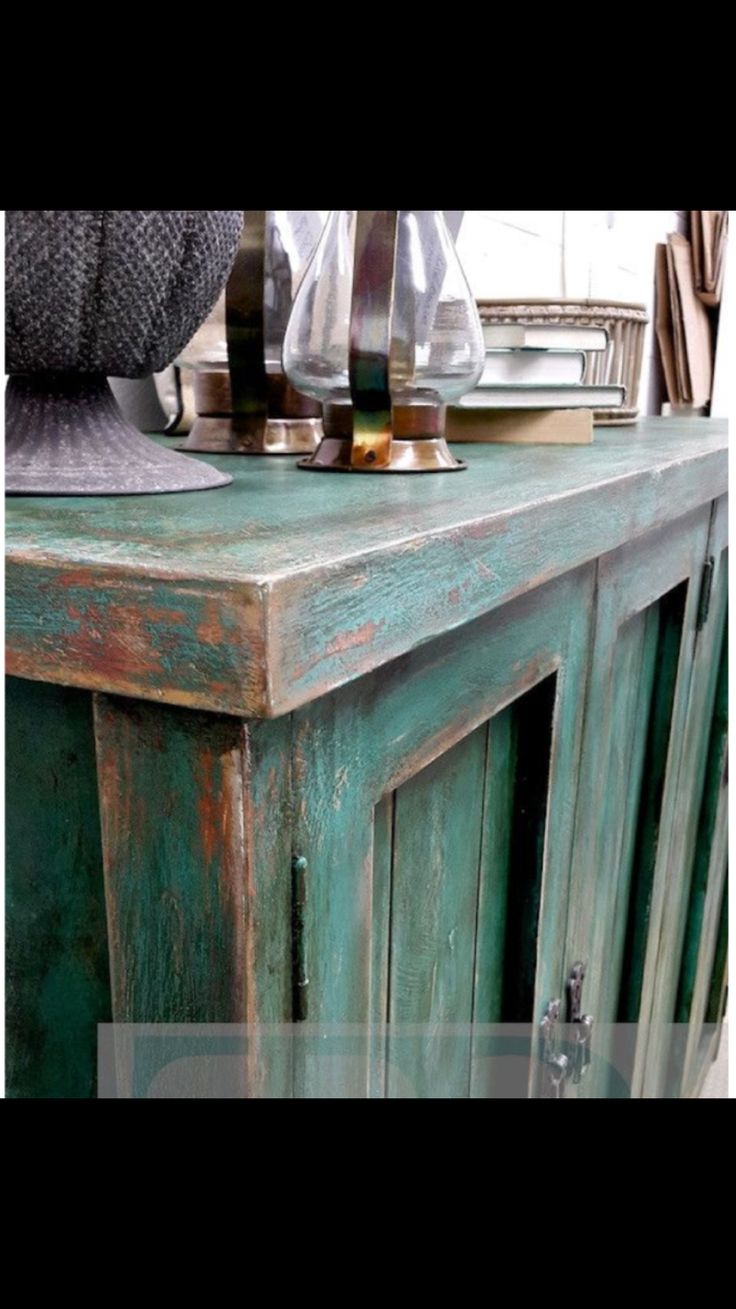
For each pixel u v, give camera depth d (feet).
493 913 2.18
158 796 1.11
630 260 6.86
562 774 2.26
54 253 1.41
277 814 1.11
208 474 1.70
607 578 2.36
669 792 3.43
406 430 2.00
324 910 1.25
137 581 0.98
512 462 2.28
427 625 1.24
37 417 1.61
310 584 0.98
